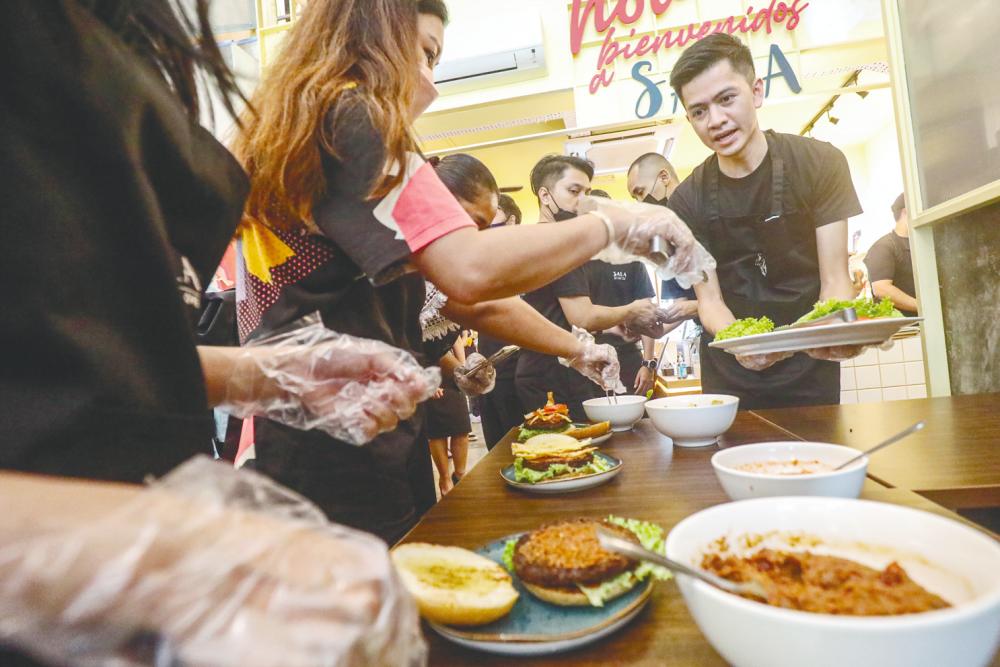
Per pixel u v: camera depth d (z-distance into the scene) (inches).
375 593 8.3
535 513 30.3
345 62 30.5
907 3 67.2
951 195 63.6
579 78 119.9
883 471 30.5
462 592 17.6
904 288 124.6
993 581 12.9
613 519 22.6
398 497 37.9
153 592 7.0
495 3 129.8
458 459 127.5
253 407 26.9
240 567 7.7
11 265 13.1
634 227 32.9
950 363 68.6
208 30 21.3
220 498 9.2
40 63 14.0
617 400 57.0
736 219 76.3
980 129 58.6
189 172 19.5
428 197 29.2
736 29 110.3
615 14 115.6
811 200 72.6
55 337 13.6
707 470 35.7
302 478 34.7
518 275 29.5
